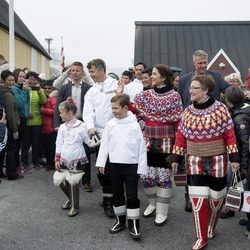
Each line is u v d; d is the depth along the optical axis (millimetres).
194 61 4535
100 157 4082
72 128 4598
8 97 5922
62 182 4613
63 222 4367
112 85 4762
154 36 20984
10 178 6223
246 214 4336
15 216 4543
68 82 5734
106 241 3844
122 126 3951
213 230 3949
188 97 4734
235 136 3863
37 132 6922
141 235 4012
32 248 3652
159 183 4324
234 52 20094
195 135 3586
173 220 4484
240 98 4145
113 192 4059
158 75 4180
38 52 23219
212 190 3703
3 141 4938
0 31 14258
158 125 4223
